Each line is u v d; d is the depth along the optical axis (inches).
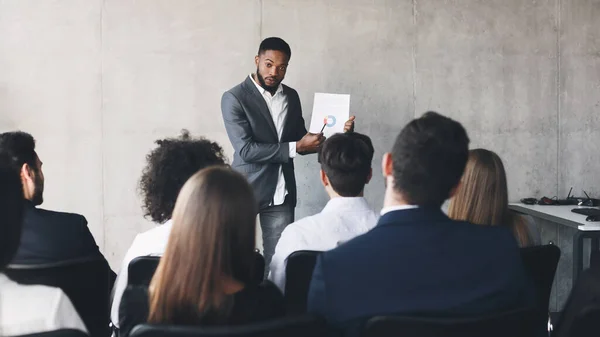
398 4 180.4
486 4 184.4
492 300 60.4
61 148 170.2
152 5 171.0
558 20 187.8
